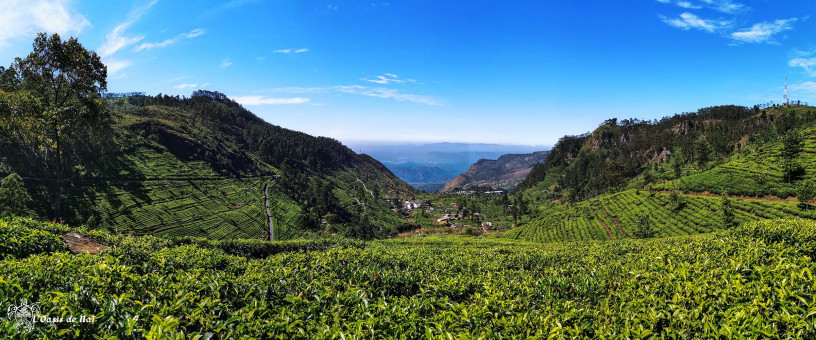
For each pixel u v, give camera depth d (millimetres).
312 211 128625
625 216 86500
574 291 10648
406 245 40969
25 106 28312
